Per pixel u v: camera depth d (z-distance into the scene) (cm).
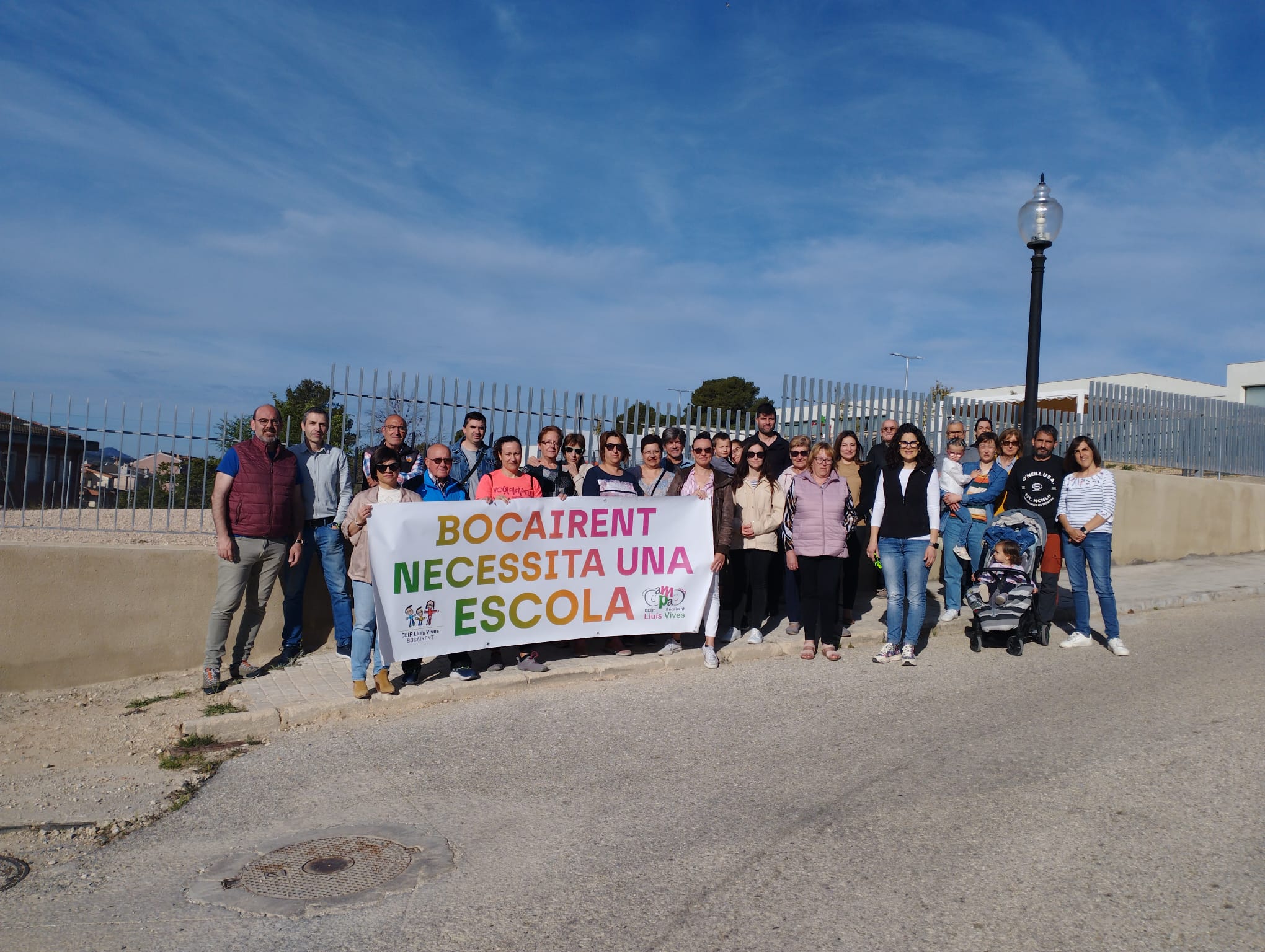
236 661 754
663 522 793
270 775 549
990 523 952
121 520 986
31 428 777
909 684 744
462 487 773
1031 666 806
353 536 685
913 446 795
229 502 714
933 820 473
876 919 374
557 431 864
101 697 716
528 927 370
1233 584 1228
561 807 494
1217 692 717
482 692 707
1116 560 1422
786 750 583
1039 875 412
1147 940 359
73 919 383
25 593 721
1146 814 480
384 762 566
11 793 524
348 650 799
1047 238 990
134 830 475
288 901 395
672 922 373
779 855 434
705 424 1055
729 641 859
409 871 421
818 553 811
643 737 609
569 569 760
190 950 356
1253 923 371
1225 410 1669
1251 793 507
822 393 1157
